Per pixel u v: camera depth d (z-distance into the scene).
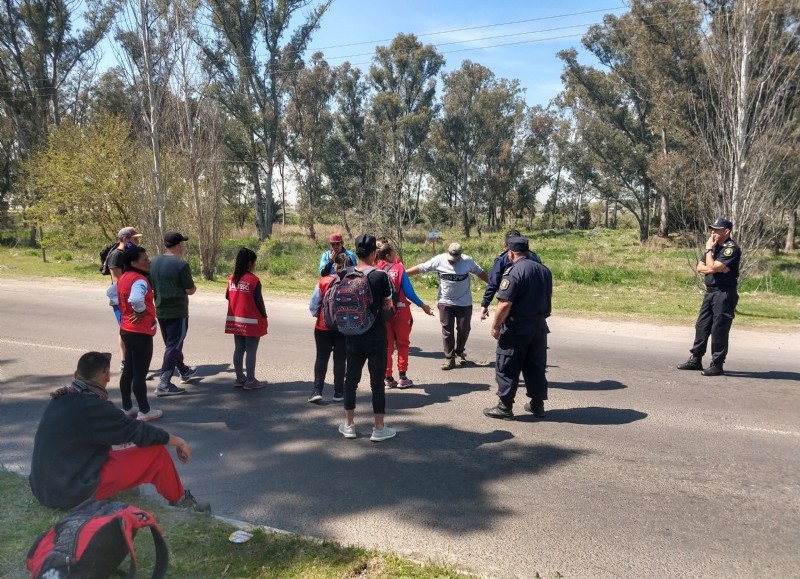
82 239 26.59
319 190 56.47
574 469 5.23
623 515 4.43
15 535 3.74
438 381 8.06
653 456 5.52
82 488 3.77
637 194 53.03
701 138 16.09
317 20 45.28
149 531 3.91
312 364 8.99
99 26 41.12
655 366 8.80
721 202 15.69
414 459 5.46
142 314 6.23
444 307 8.55
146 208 21.36
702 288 17.58
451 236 61.50
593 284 20.17
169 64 20.58
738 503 4.61
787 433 6.09
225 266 24.02
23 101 39.66
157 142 20.97
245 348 7.76
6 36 39.16
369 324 5.62
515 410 6.84
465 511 4.48
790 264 30.25
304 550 3.74
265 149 49.12
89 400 3.82
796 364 8.92
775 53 15.13
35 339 10.59
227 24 42.81
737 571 3.72
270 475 5.13
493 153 64.94
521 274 6.25
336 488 4.88
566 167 59.56
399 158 26.88
